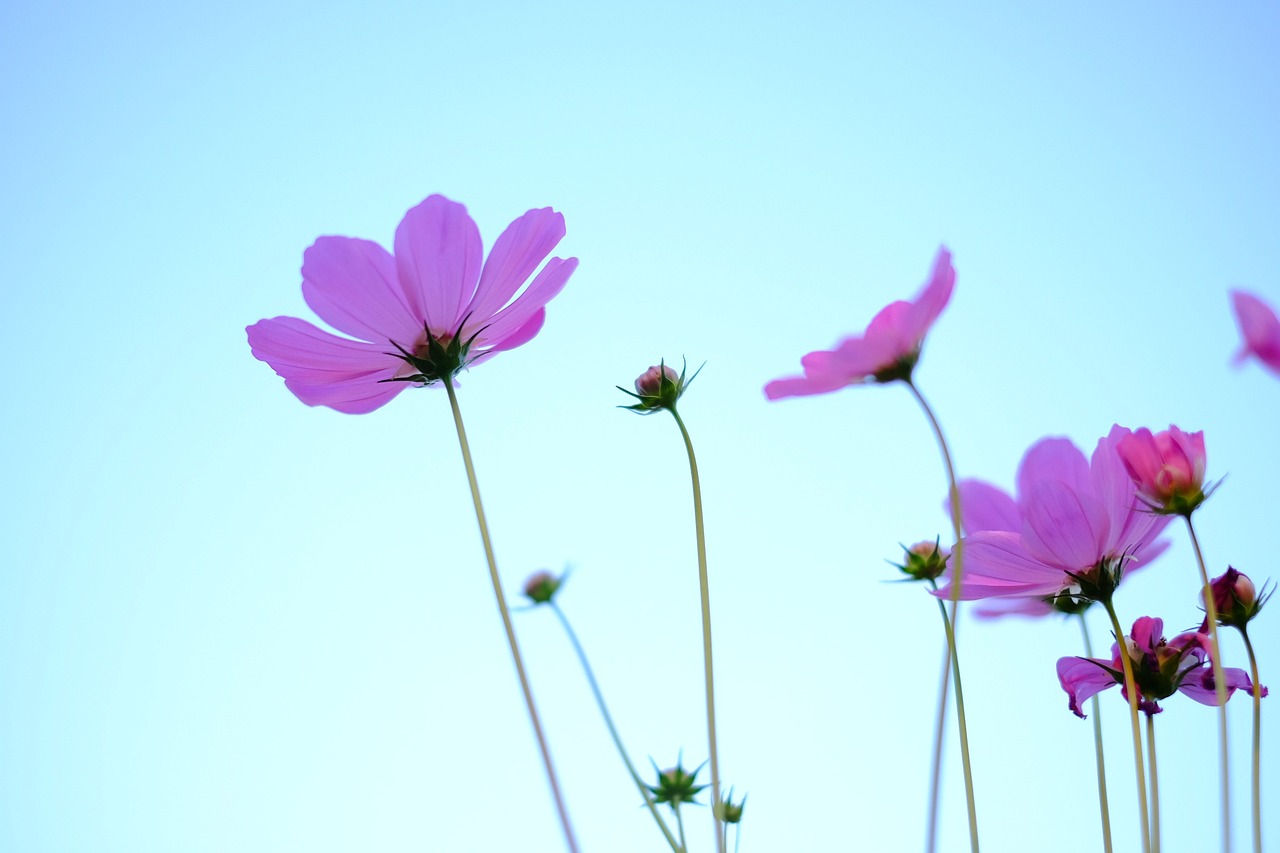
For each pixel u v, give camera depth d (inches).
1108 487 19.4
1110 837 18.8
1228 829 17.3
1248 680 19.2
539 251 20.7
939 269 18.9
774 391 19.4
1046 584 19.8
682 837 20.0
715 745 18.2
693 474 19.0
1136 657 19.1
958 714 18.3
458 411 18.2
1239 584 19.3
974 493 20.7
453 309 20.6
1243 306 17.4
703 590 18.5
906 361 18.9
